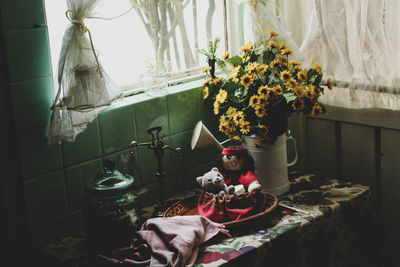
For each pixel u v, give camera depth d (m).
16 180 1.65
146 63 2.01
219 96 1.88
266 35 2.11
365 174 2.20
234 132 1.90
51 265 1.66
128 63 2.01
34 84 1.63
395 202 2.13
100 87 1.66
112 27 1.94
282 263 1.69
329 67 2.07
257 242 1.62
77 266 1.58
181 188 2.10
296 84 1.80
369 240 2.02
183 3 2.14
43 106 1.67
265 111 1.80
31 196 1.68
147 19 2.03
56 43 1.78
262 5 2.09
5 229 1.67
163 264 1.49
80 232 1.82
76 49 1.63
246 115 1.86
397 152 2.07
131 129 1.89
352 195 1.94
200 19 2.22
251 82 1.81
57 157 1.72
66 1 1.64
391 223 2.17
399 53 1.90
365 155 2.18
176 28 2.14
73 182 1.78
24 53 1.59
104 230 1.60
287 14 2.17
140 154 1.93
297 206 1.87
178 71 2.18
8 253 1.69
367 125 2.12
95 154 1.81
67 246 1.72
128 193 1.67
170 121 2.01
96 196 1.63
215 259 1.54
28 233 1.70
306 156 2.39
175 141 2.04
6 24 1.54
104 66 1.94
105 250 1.60
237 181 1.90
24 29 1.58
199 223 1.63
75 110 1.61
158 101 1.95
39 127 1.67
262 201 1.81
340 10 1.97
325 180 2.11
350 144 2.22
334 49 2.03
